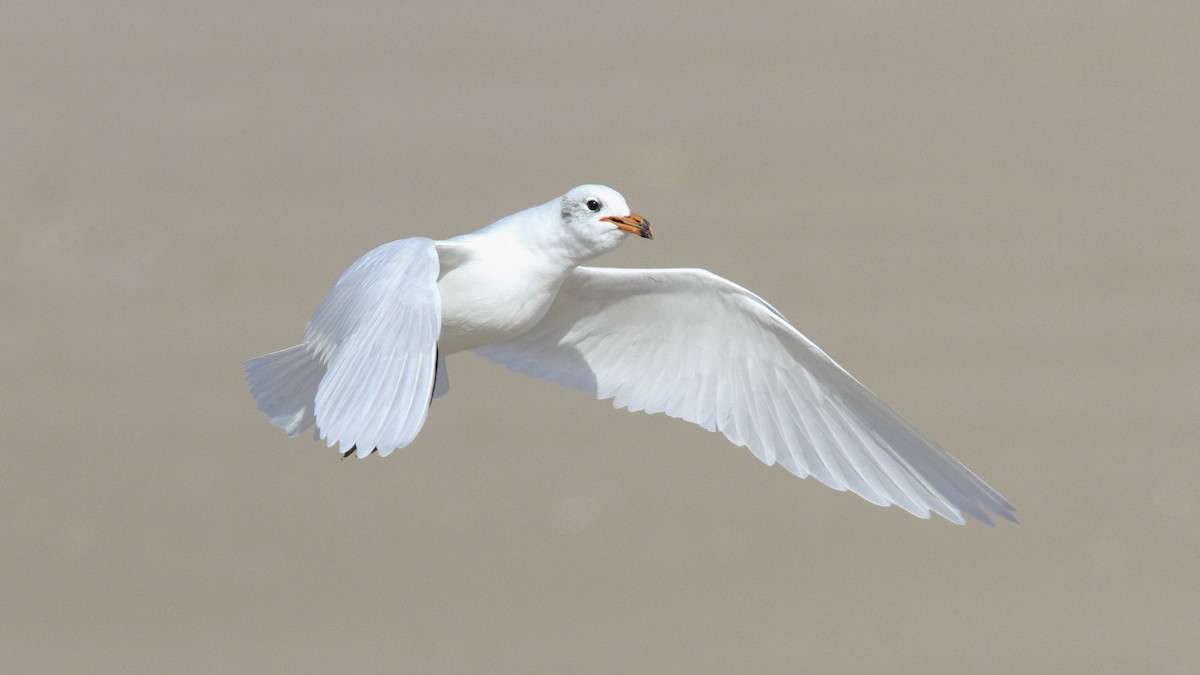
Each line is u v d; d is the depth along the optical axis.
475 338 9.84
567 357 10.46
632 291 10.06
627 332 10.30
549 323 10.41
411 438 7.08
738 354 10.01
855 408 9.74
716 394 10.10
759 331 9.84
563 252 9.72
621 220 9.65
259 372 9.70
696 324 10.06
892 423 9.64
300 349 9.65
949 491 9.61
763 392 10.00
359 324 7.80
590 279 10.02
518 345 10.51
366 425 7.19
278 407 9.59
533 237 9.72
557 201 9.74
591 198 9.66
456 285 9.62
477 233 9.82
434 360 7.52
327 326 8.47
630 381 10.34
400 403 7.26
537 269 9.73
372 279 8.13
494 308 9.66
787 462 9.96
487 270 9.62
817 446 9.91
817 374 9.75
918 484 9.70
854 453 9.84
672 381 10.23
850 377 9.57
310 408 9.52
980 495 9.51
